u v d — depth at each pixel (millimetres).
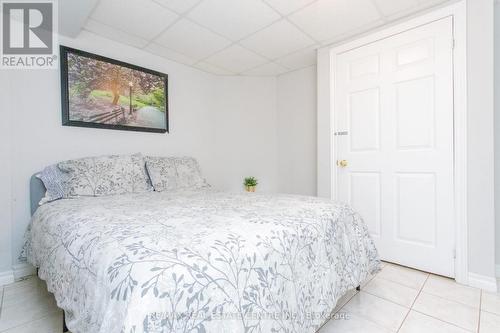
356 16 2059
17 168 1876
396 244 2148
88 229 990
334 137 2537
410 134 2064
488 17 1696
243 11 1979
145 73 2578
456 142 1836
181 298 630
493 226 1697
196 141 3105
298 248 1014
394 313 1452
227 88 3389
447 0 1850
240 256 790
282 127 3475
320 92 2633
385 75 2193
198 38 2387
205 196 1822
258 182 3490
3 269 1817
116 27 2164
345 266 1341
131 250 751
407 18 2057
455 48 1828
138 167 2234
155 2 1848
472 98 1767
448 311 1468
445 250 1896
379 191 2248
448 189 1880
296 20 2113
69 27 1973
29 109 1920
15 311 1469
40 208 1692
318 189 2670
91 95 2197
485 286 1711
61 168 1911
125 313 595
